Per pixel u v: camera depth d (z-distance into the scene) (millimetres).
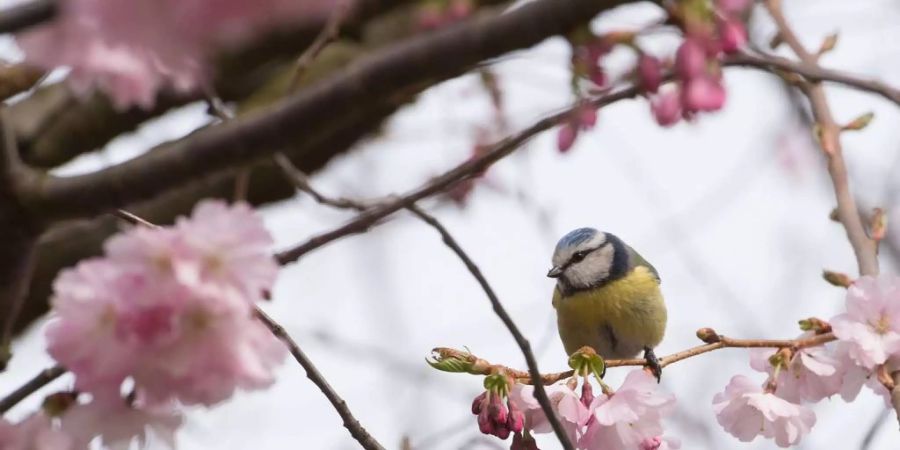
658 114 6555
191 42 4016
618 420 7723
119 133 13148
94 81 4883
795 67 7352
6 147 5012
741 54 7164
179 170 4762
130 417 5523
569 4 4199
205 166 4723
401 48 4379
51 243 12789
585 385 8000
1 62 5934
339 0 3891
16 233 5250
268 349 5215
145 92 4754
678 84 6215
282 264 7582
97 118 13000
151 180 4785
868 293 8539
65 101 12773
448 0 8367
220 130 4648
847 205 10305
